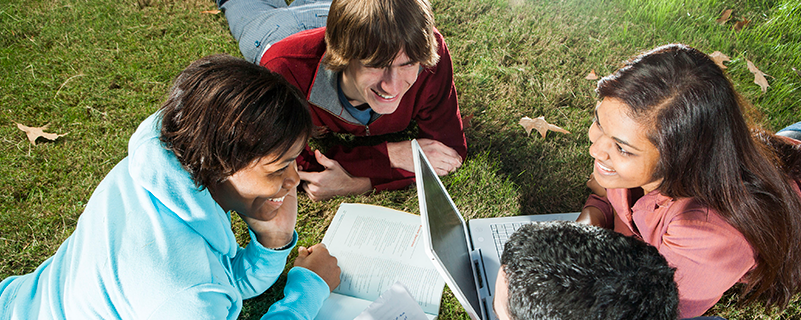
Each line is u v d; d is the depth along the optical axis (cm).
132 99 263
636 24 303
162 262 103
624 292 89
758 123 149
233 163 96
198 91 93
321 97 199
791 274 142
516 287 97
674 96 113
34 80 269
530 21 309
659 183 140
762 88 259
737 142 117
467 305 143
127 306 103
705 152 118
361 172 218
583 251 97
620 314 88
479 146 247
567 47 295
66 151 239
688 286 137
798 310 179
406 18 149
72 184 227
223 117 91
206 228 111
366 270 181
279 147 95
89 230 111
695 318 140
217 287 110
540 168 237
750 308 181
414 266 182
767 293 164
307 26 240
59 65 280
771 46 284
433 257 126
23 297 128
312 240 206
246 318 184
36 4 315
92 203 117
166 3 321
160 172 102
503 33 300
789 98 259
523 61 289
